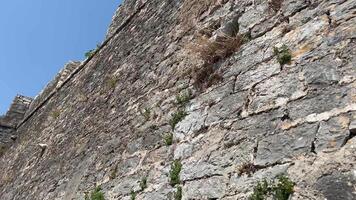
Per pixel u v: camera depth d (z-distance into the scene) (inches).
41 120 506.0
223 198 159.0
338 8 160.7
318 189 130.1
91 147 305.1
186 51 243.3
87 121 346.0
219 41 210.1
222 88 195.0
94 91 368.8
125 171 236.7
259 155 155.0
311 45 162.6
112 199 232.5
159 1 327.3
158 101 245.6
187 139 198.8
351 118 133.8
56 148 387.2
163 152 212.1
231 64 198.1
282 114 156.4
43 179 371.2
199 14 250.1
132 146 245.4
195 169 181.5
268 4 196.4
